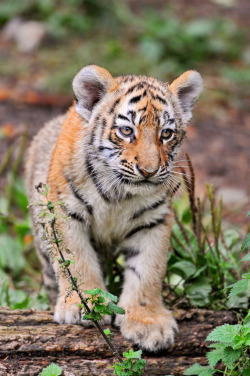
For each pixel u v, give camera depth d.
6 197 15.74
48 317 9.10
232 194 17.11
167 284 10.88
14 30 25.78
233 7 30.89
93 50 24.48
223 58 26.00
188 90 10.14
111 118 9.25
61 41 25.52
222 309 10.05
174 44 25.12
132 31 26.62
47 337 8.67
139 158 8.92
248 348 8.52
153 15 27.81
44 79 22.64
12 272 13.34
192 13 29.47
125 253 9.91
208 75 24.55
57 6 27.09
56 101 21.41
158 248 9.58
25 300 11.09
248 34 28.20
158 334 8.90
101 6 27.28
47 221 7.71
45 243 8.95
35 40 25.19
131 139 9.08
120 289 10.16
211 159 19.30
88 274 9.42
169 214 9.66
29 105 21.17
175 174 10.64
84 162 9.34
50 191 9.52
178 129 9.64
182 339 9.08
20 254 13.59
